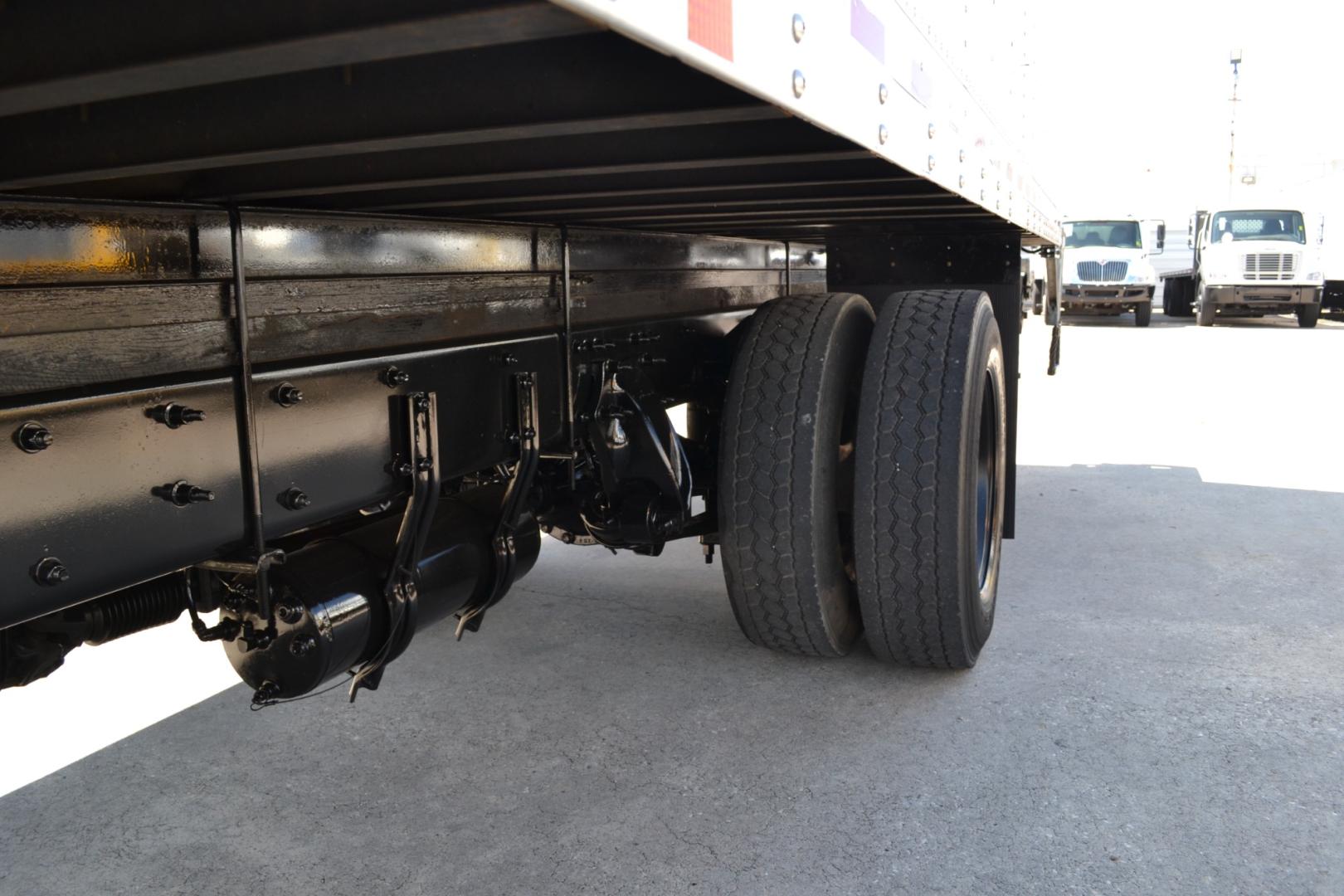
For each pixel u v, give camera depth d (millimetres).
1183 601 4406
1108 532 5555
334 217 2152
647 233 3594
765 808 2758
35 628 1951
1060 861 2502
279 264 2023
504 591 2895
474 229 2611
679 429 7031
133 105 1508
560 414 3025
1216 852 2529
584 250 3172
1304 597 4445
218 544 1856
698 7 1131
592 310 3242
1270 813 2701
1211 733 3148
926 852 2545
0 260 1484
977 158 3221
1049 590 4574
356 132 1533
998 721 3242
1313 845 2553
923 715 3287
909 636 3369
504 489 3051
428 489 2371
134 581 1685
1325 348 16406
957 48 2803
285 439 2000
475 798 2834
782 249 5051
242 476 1905
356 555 2389
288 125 1547
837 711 3328
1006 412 4410
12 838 2656
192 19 1106
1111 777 2895
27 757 3094
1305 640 3930
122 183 1800
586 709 3381
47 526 1521
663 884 2432
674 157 1905
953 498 3184
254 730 3262
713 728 3227
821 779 2902
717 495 3752
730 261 4398
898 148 2121
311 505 2070
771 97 1354
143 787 2916
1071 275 21953
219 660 3834
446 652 3871
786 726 3229
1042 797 2791
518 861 2535
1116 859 2508
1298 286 20922
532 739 3172
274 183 1851
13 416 1472
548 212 2727
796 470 3238
